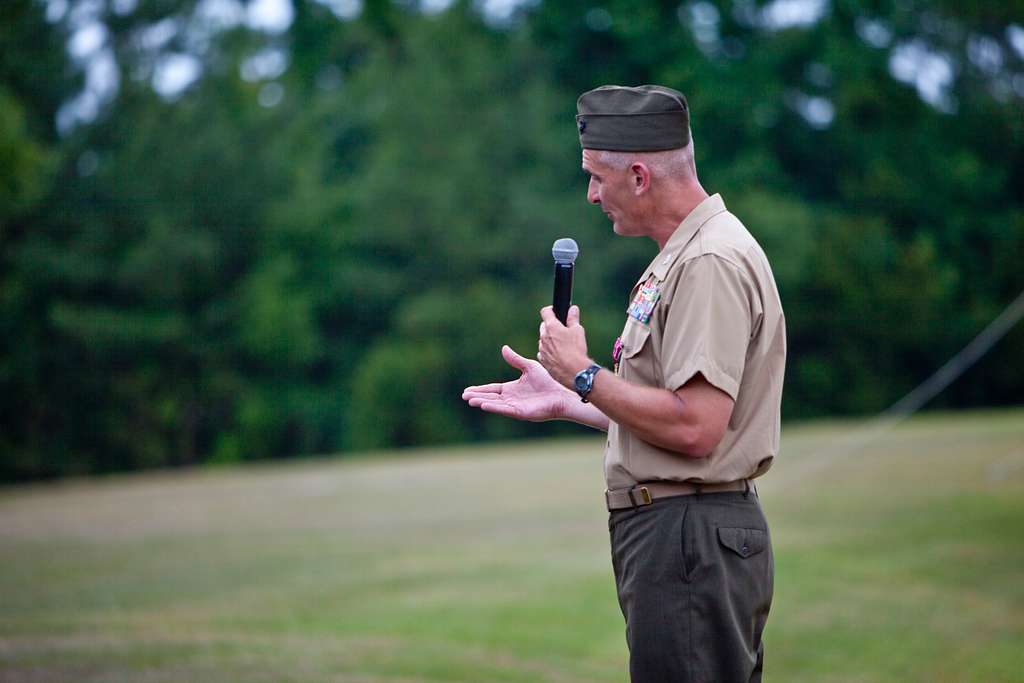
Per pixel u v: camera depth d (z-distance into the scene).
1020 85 55.28
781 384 4.27
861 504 15.03
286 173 53.12
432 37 54.56
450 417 48.62
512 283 51.12
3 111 44.31
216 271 51.09
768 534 4.27
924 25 55.28
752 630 4.21
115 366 49.47
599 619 10.21
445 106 52.62
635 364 4.25
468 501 17.64
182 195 51.00
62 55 51.09
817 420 49.88
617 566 4.34
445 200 51.19
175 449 50.31
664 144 4.23
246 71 53.97
